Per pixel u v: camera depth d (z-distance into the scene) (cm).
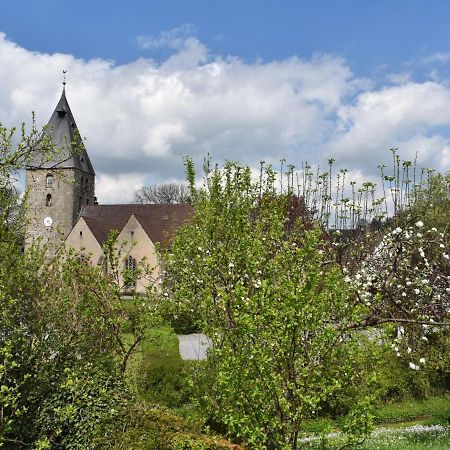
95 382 1062
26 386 1040
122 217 6250
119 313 1383
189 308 1286
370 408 723
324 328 733
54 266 1255
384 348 787
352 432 728
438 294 1641
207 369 1050
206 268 1210
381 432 1544
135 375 1493
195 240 1320
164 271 1529
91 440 934
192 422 937
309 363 722
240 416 725
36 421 1012
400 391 1930
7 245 1131
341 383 721
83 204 6975
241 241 1138
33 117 1265
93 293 1317
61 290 1220
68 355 1147
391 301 1453
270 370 692
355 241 1589
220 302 1012
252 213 1453
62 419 923
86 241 5812
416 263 1739
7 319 1034
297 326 697
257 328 728
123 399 1010
